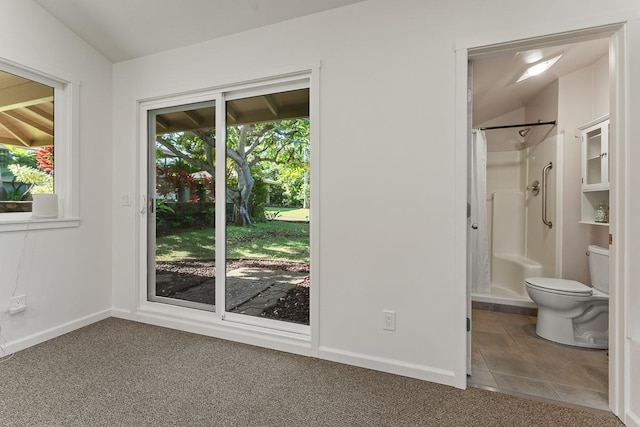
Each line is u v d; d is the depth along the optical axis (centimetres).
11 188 214
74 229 240
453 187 169
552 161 290
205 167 244
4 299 200
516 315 286
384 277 184
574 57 246
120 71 262
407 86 177
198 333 237
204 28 218
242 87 224
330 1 187
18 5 203
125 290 265
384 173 183
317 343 200
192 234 250
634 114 139
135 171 259
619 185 144
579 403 155
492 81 276
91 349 209
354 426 138
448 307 171
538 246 317
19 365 187
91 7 214
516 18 156
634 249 140
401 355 181
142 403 152
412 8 175
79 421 139
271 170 224
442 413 147
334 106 193
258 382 172
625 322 142
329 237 196
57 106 234
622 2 141
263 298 228
